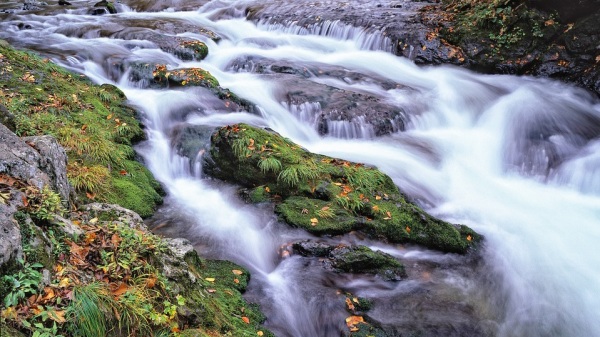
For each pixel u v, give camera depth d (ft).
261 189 25.70
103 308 12.23
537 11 43.32
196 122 33.47
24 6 71.51
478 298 20.49
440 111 39.06
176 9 72.95
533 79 42.27
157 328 13.20
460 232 23.94
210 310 15.51
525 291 21.13
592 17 40.01
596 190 30.37
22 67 32.48
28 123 23.97
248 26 62.03
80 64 41.09
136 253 14.52
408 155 33.12
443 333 18.42
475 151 35.19
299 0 67.51
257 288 19.86
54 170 16.81
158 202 25.66
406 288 20.65
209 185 27.81
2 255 10.78
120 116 31.50
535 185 32.37
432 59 46.52
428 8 56.39
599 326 19.40
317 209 23.66
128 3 77.87
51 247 12.75
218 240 22.90
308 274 20.71
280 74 43.19
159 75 38.58
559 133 35.47
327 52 51.21
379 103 37.65
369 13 55.93
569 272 22.47
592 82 38.86
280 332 17.81
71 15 63.05
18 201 13.19
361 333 17.79
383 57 48.60
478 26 46.73
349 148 33.73
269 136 28.30
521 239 24.93
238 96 36.70
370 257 21.12
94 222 15.70
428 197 28.50
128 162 26.89
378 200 24.72
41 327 10.66
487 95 40.68
